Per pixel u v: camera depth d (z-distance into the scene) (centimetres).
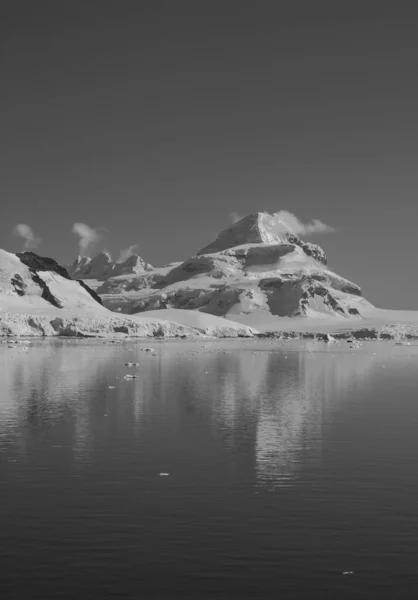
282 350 14500
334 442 3130
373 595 1511
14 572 1612
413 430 3459
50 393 4953
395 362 10031
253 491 2284
